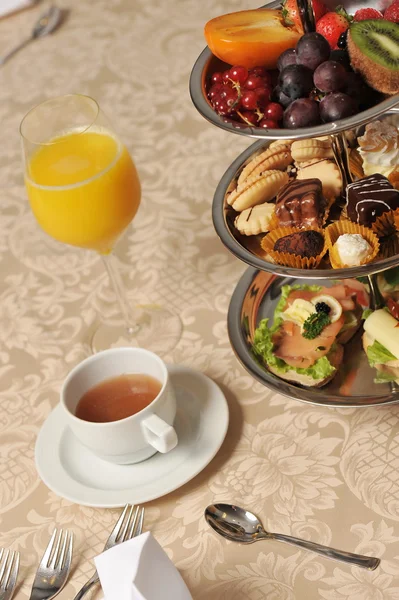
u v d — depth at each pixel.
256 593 0.84
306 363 0.95
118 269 1.14
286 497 0.89
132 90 1.36
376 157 1.02
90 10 1.54
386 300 0.99
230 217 1.01
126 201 1.02
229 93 0.93
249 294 1.03
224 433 0.92
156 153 1.26
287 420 0.94
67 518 0.92
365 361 0.96
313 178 0.99
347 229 0.97
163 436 0.88
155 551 0.79
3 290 1.16
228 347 1.02
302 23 0.94
